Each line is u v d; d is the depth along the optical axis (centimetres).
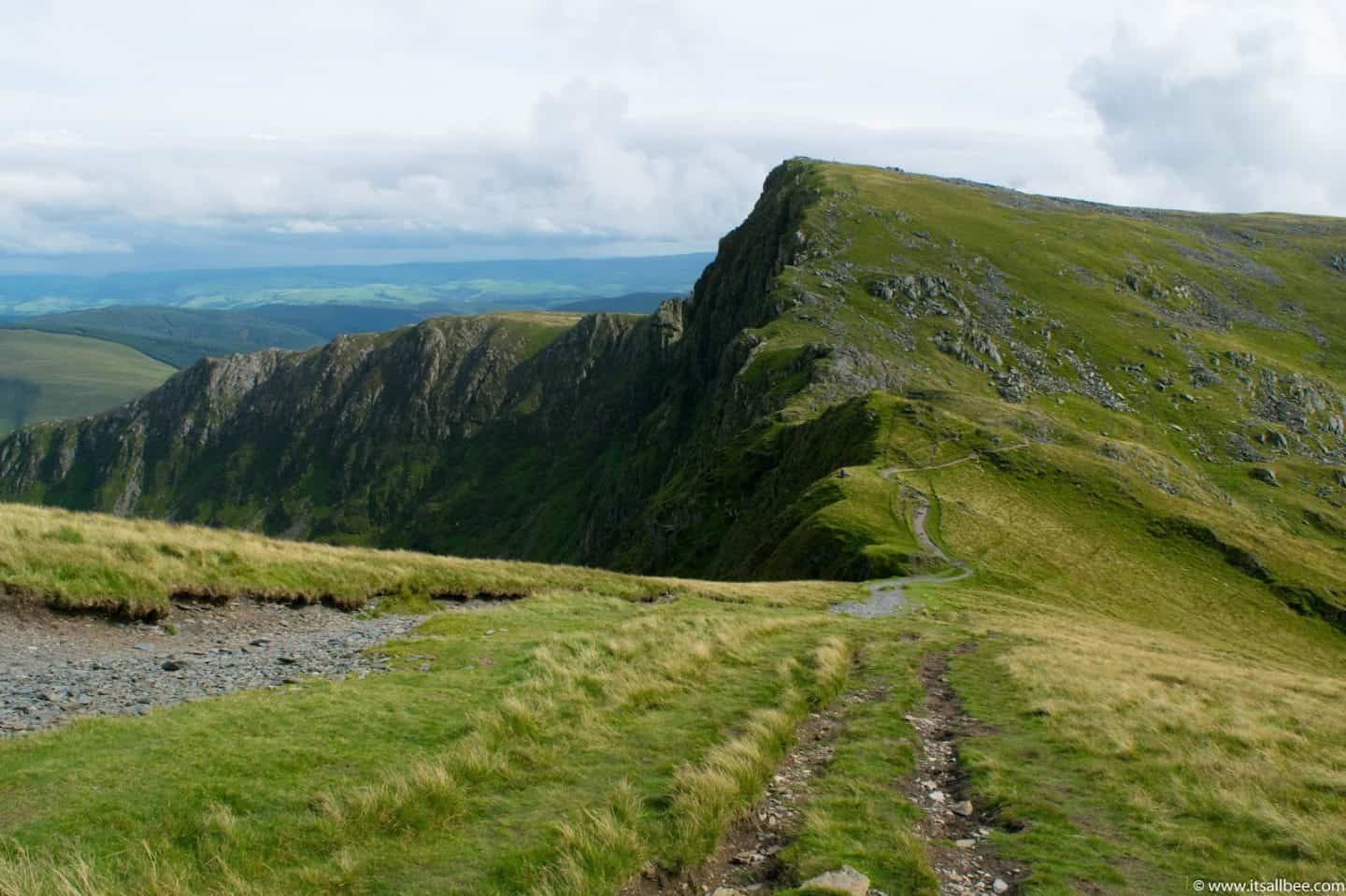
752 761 1588
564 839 1190
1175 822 1434
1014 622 5031
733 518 14675
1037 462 11225
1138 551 9131
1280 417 19762
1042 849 1315
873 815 1424
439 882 1074
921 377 17812
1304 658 7188
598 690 2053
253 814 1209
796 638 3334
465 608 3462
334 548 3916
